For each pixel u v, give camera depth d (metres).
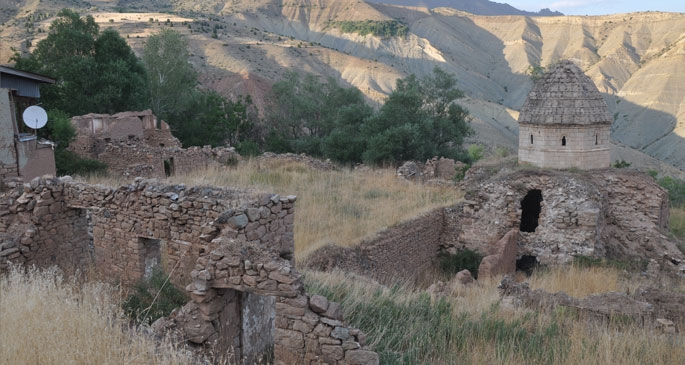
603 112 24.98
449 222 24.20
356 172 32.88
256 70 102.50
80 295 8.39
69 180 11.88
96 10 154.12
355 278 13.65
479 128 87.25
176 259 10.43
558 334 10.41
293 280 7.01
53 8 147.00
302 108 56.31
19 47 94.31
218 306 7.63
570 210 22.70
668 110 133.25
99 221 11.48
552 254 22.70
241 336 8.16
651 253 23.06
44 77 21.45
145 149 29.25
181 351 6.46
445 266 23.27
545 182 23.53
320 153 49.66
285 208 10.23
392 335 9.41
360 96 58.56
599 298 12.88
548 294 13.51
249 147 41.94
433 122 48.47
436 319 10.50
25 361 5.86
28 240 10.89
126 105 40.41
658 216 23.80
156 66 47.66
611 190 24.41
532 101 25.61
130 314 8.85
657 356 9.11
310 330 6.98
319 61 130.50
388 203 23.86
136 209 10.87
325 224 19.44
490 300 12.72
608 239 23.88
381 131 45.22
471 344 9.47
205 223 9.89
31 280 8.56
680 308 12.52
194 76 52.88
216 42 116.81
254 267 7.21
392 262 19.42
